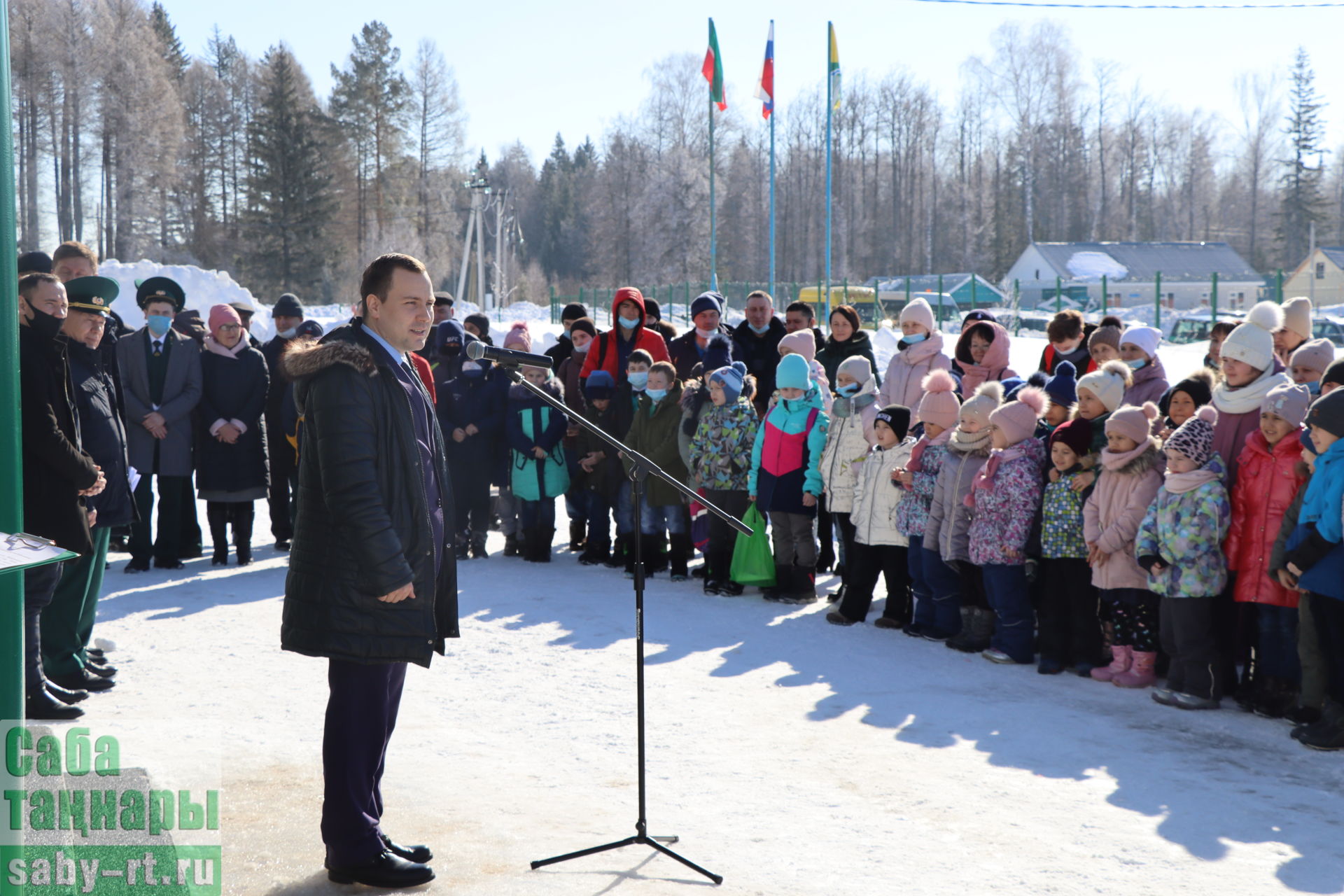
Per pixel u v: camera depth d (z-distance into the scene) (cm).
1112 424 527
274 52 6112
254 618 648
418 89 6656
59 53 5847
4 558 199
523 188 10956
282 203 5675
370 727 305
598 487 824
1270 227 8112
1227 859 332
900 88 7725
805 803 376
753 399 850
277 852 319
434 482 323
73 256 549
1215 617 514
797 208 7538
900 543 638
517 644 598
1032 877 317
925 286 4397
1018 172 7619
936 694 513
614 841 336
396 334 315
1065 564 552
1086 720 474
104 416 529
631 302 839
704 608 692
